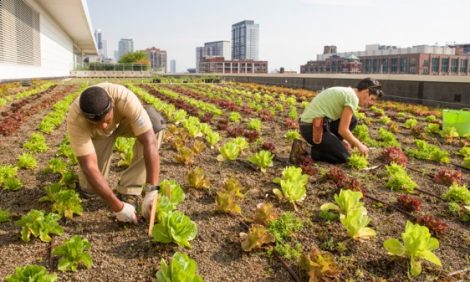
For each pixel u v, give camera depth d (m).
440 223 3.79
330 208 4.16
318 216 4.14
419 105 15.30
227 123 9.41
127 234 3.61
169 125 9.09
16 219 3.89
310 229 3.84
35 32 29.56
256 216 3.88
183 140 7.24
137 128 3.56
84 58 106.94
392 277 3.11
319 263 2.94
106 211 4.05
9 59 21.70
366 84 5.88
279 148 7.14
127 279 2.99
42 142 6.80
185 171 5.54
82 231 3.66
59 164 5.20
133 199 4.28
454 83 14.53
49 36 36.28
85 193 4.41
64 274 3.02
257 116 11.38
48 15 35.72
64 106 11.84
